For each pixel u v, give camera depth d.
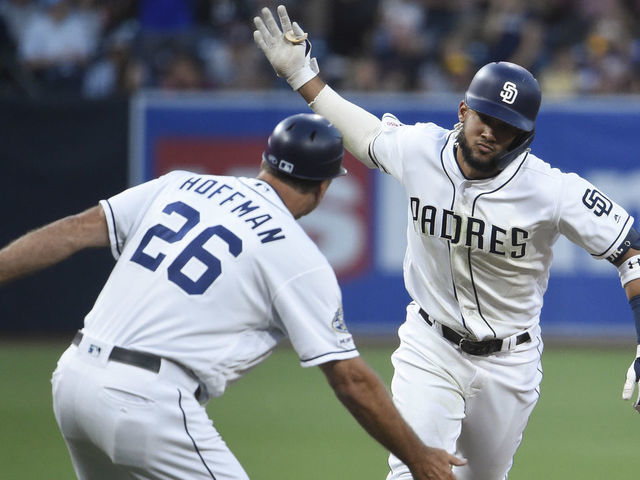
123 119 44.03
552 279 44.12
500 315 18.25
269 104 44.06
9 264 14.01
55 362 39.50
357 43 52.81
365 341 43.12
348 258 44.19
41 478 24.25
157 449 13.53
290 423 30.53
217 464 13.79
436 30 53.03
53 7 50.19
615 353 42.16
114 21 51.66
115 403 13.49
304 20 53.06
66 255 14.26
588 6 54.12
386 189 43.84
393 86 50.44
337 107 19.09
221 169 44.31
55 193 43.97
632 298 17.42
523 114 16.58
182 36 51.38
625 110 43.50
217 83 50.28
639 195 43.69
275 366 40.16
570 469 25.80
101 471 14.31
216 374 13.75
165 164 44.22
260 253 13.72
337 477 24.53
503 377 18.39
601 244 17.31
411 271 18.91
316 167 14.47
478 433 18.86
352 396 13.66
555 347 43.25
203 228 13.93
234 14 52.66
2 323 44.53
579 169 43.88
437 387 18.20
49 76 49.84
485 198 17.20
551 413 32.44
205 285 13.66
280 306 13.67
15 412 31.52
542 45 52.62
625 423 31.16
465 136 16.91
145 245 14.08
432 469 13.89
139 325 13.66
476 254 17.61
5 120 43.66
